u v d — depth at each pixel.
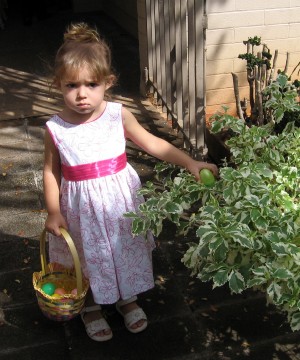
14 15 9.73
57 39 7.97
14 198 3.75
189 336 2.58
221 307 2.74
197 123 3.88
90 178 2.41
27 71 6.41
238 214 2.19
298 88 3.49
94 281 2.47
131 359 2.47
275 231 2.11
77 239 2.52
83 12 9.76
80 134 2.40
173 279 2.95
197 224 3.35
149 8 4.93
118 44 7.54
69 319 2.46
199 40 3.65
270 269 2.06
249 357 2.46
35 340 2.59
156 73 5.07
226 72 4.46
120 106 2.48
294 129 2.77
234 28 4.34
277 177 2.32
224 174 2.26
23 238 3.32
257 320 2.66
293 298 2.04
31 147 4.47
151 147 2.53
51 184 2.48
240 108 3.78
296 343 2.53
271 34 4.43
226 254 2.21
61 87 2.34
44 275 2.58
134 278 2.54
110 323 2.68
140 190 2.44
